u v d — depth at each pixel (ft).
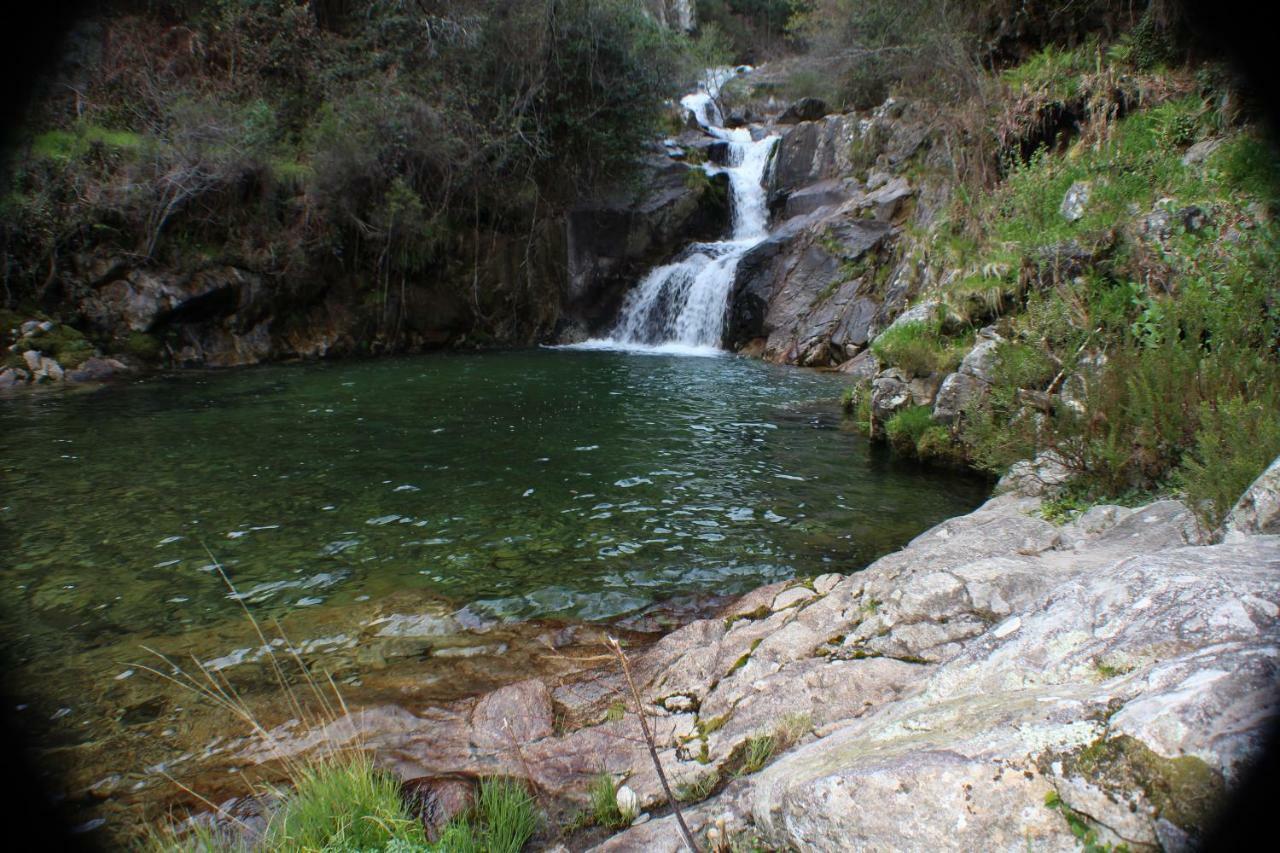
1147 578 7.20
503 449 28.76
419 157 61.41
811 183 72.33
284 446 28.73
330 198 56.80
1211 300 18.69
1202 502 11.98
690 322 68.44
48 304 46.34
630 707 11.31
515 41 64.64
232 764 10.43
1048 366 20.79
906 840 5.41
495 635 14.58
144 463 26.04
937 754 5.76
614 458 27.55
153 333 49.75
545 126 68.33
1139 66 39.06
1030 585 11.56
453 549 18.97
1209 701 5.04
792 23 81.00
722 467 26.40
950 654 10.71
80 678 12.81
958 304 29.94
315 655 13.74
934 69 54.49
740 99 100.94
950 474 25.50
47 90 46.62
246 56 58.13
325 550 18.80
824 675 10.51
